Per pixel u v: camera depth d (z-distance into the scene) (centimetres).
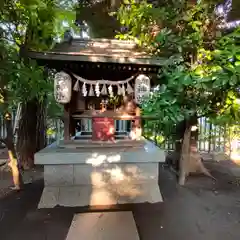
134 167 361
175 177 477
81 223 279
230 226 283
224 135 654
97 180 353
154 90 405
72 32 520
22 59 357
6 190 397
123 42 409
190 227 280
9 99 344
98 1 620
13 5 361
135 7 456
